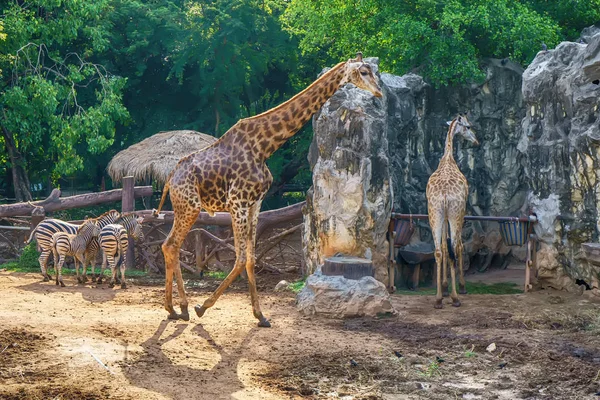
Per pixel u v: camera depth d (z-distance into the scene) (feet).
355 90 39.96
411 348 26.91
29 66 74.08
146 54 93.50
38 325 27.04
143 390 20.35
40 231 41.14
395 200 44.04
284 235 45.70
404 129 45.91
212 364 23.73
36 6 75.25
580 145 36.99
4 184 96.73
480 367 24.64
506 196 49.26
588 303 35.42
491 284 44.16
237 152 29.22
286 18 79.46
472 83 49.03
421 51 54.44
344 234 38.81
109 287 39.93
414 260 42.98
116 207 90.99
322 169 39.45
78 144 89.30
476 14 50.78
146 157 63.72
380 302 32.73
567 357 25.88
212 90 90.33
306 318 32.07
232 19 86.74
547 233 38.88
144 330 27.73
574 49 39.47
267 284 43.14
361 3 60.13
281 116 29.27
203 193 29.53
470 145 48.80
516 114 49.29
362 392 21.67
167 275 30.32
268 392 21.15
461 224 36.63
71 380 20.75
